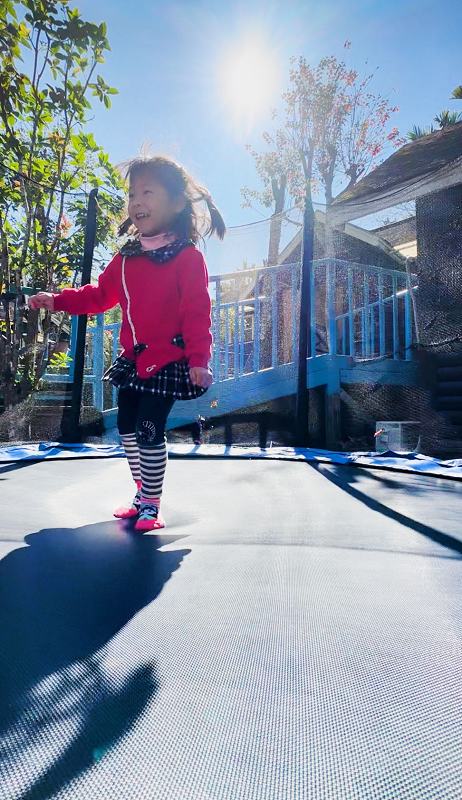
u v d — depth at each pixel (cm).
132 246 154
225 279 457
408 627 68
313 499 166
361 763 42
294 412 435
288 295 534
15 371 395
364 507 152
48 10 360
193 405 459
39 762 41
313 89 938
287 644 62
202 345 142
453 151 497
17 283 403
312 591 81
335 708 49
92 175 424
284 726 46
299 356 405
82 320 379
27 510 146
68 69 380
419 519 135
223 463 270
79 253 430
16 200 413
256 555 101
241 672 56
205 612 72
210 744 44
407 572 91
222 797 38
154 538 115
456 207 468
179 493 177
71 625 67
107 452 296
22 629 66
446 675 56
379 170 573
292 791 38
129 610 73
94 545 109
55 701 49
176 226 154
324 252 558
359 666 57
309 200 414
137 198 152
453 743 44
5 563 95
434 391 475
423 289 490
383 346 486
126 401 155
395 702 50
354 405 440
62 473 222
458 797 38
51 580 86
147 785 39
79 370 379
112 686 52
